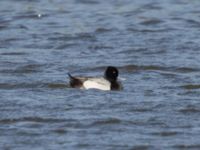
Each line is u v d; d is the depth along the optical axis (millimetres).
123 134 22125
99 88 26828
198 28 41000
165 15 45938
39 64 31516
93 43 36750
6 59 32625
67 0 51812
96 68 31062
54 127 22750
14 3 50531
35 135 22078
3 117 23688
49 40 37688
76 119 23453
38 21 43844
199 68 30953
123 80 27906
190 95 26359
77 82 27094
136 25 42188
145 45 35781
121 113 24062
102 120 23312
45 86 27625
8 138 21828
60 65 31500
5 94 26453
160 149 20984
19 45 36438
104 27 41094
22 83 28000
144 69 30984
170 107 24688
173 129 22500
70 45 36312
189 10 47906
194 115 23875
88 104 25031
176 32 39562
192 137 21859
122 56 33438
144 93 26547
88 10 48094
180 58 32875
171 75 29766
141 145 21250
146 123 23078
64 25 42438
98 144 21328
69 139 21719
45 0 51750
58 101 25438
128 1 51844
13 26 42031
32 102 25312
